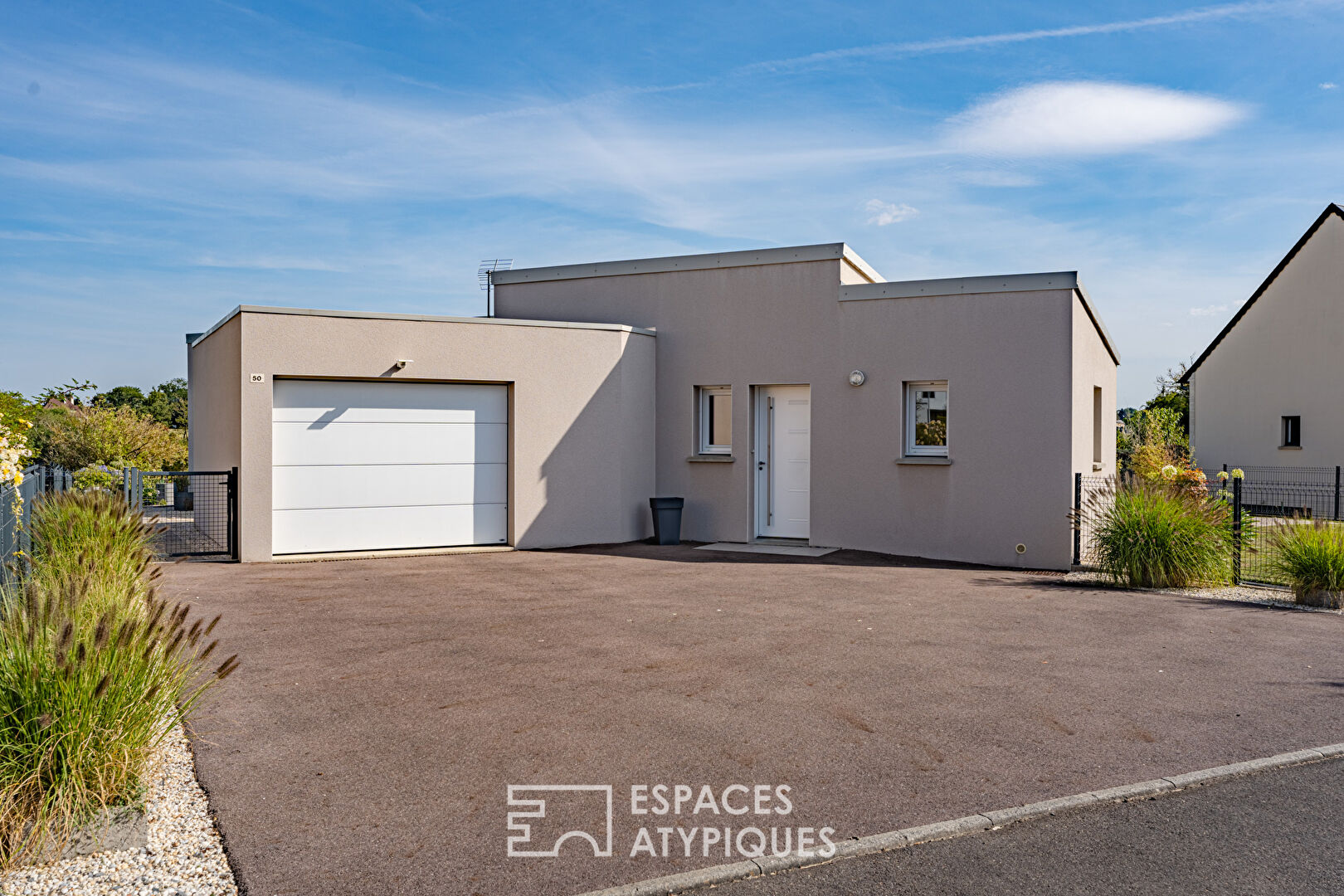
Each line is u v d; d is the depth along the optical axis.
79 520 9.03
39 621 4.28
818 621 8.51
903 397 13.55
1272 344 28.31
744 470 14.48
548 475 13.87
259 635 7.79
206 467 16.86
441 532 13.48
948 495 13.10
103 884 3.54
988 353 12.85
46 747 3.83
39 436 24.61
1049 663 7.07
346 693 6.11
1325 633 8.22
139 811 3.94
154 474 12.60
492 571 11.55
